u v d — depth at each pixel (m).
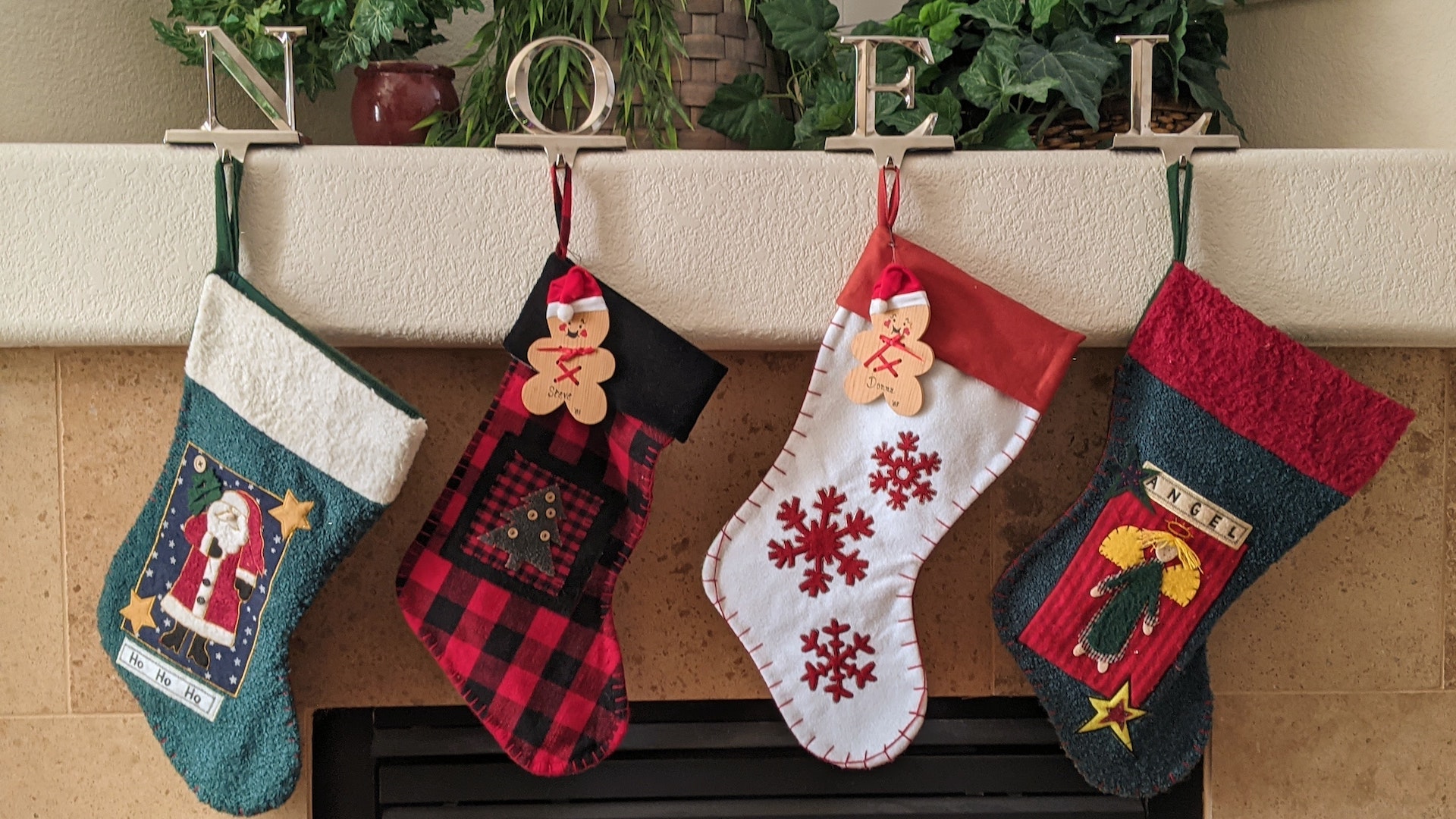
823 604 1.00
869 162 1.01
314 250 0.99
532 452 0.99
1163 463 0.98
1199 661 1.03
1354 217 1.02
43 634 1.07
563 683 0.98
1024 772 1.15
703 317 1.02
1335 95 1.26
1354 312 1.03
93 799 1.08
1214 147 1.02
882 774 1.15
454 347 1.05
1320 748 1.13
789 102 1.25
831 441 1.00
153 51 1.23
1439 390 1.11
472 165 0.99
